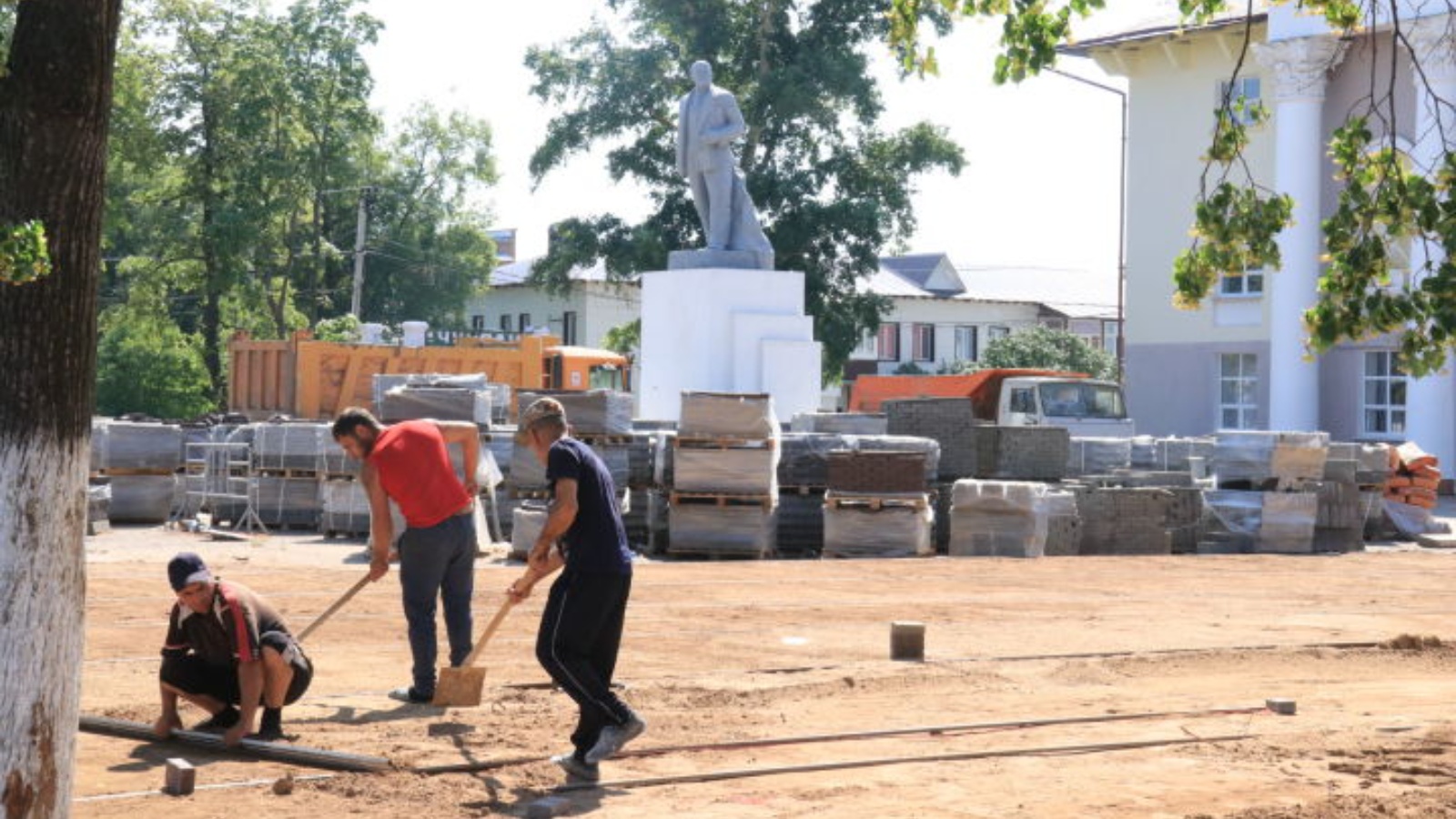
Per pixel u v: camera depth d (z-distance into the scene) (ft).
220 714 30.19
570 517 26.78
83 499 20.97
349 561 65.05
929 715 33.88
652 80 171.53
